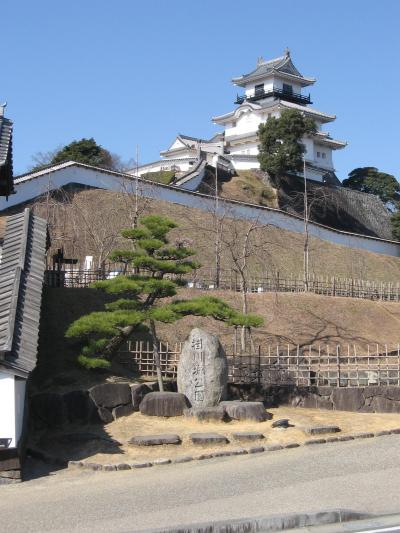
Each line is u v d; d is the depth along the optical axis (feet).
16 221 67.00
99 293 71.82
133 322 51.08
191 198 146.30
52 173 129.49
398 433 49.67
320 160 240.53
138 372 60.80
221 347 53.42
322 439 46.52
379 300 109.91
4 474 37.99
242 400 58.18
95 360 51.26
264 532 27.48
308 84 259.39
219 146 232.53
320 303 93.86
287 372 61.05
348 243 171.53
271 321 85.20
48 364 56.90
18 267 52.90
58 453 43.83
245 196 186.70
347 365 64.90
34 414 48.60
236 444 44.86
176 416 50.37
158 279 53.62
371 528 27.35
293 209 183.62
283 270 133.49
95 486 36.14
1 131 67.46
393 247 186.29
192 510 30.32
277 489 33.73
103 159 184.55
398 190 249.34
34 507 31.99
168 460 41.37
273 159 192.44
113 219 122.31
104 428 47.75
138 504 31.76
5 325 43.37
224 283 102.63
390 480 34.88
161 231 55.67
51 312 66.18
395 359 78.64
